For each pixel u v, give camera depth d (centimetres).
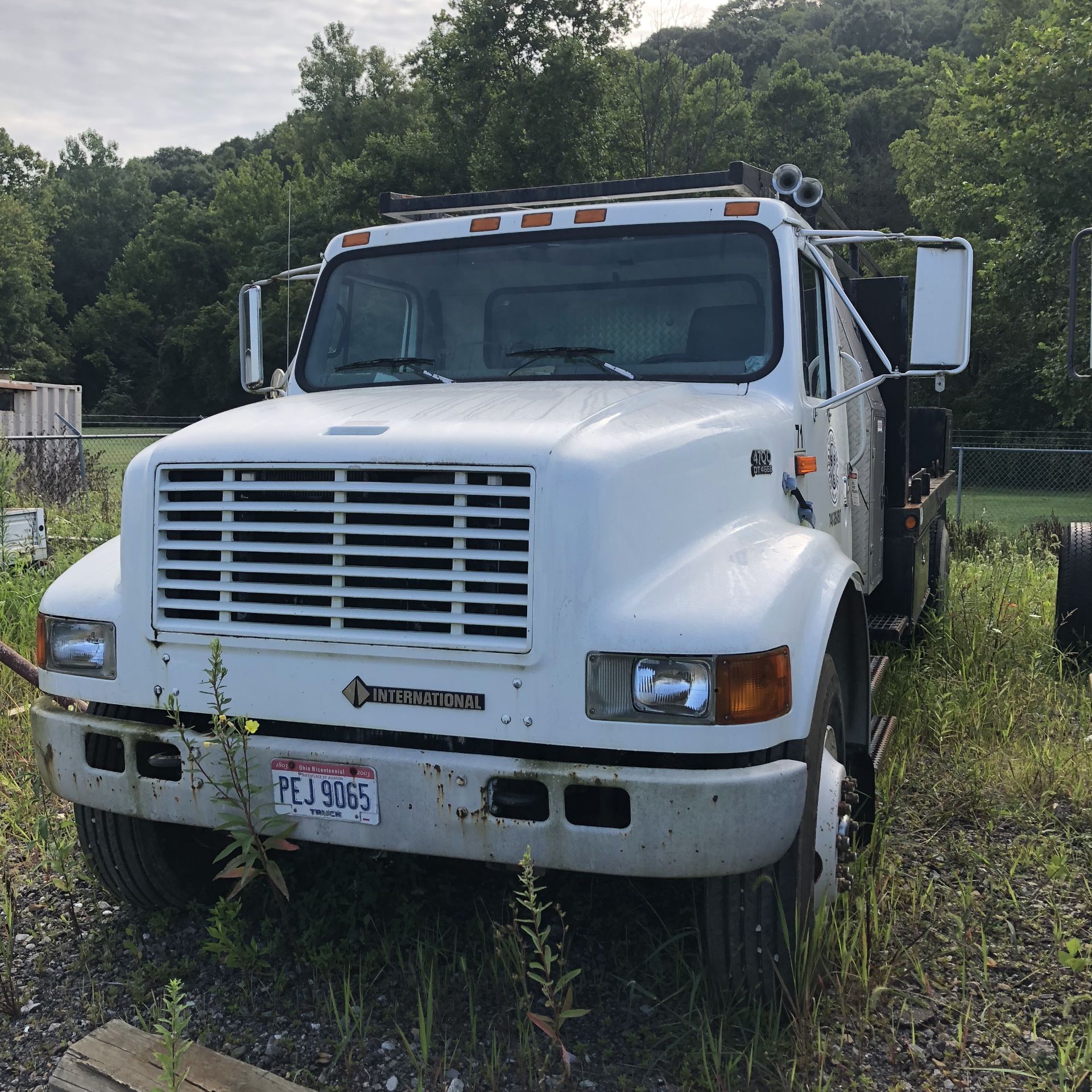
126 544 305
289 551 283
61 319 9531
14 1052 293
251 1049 290
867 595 546
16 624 700
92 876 366
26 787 467
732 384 383
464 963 311
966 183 3212
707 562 289
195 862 367
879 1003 306
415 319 433
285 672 288
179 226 8288
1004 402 3784
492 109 3472
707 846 259
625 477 275
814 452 403
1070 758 487
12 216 7306
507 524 270
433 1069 279
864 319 585
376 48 6519
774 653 268
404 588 276
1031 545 1261
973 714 545
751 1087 272
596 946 339
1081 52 2459
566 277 414
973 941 339
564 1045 285
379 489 275
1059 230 2512
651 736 260
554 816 266
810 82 5975
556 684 265
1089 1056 274
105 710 321
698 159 3656
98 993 318
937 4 10662
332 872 369
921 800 458
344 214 3988
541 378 402
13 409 1892
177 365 7750
